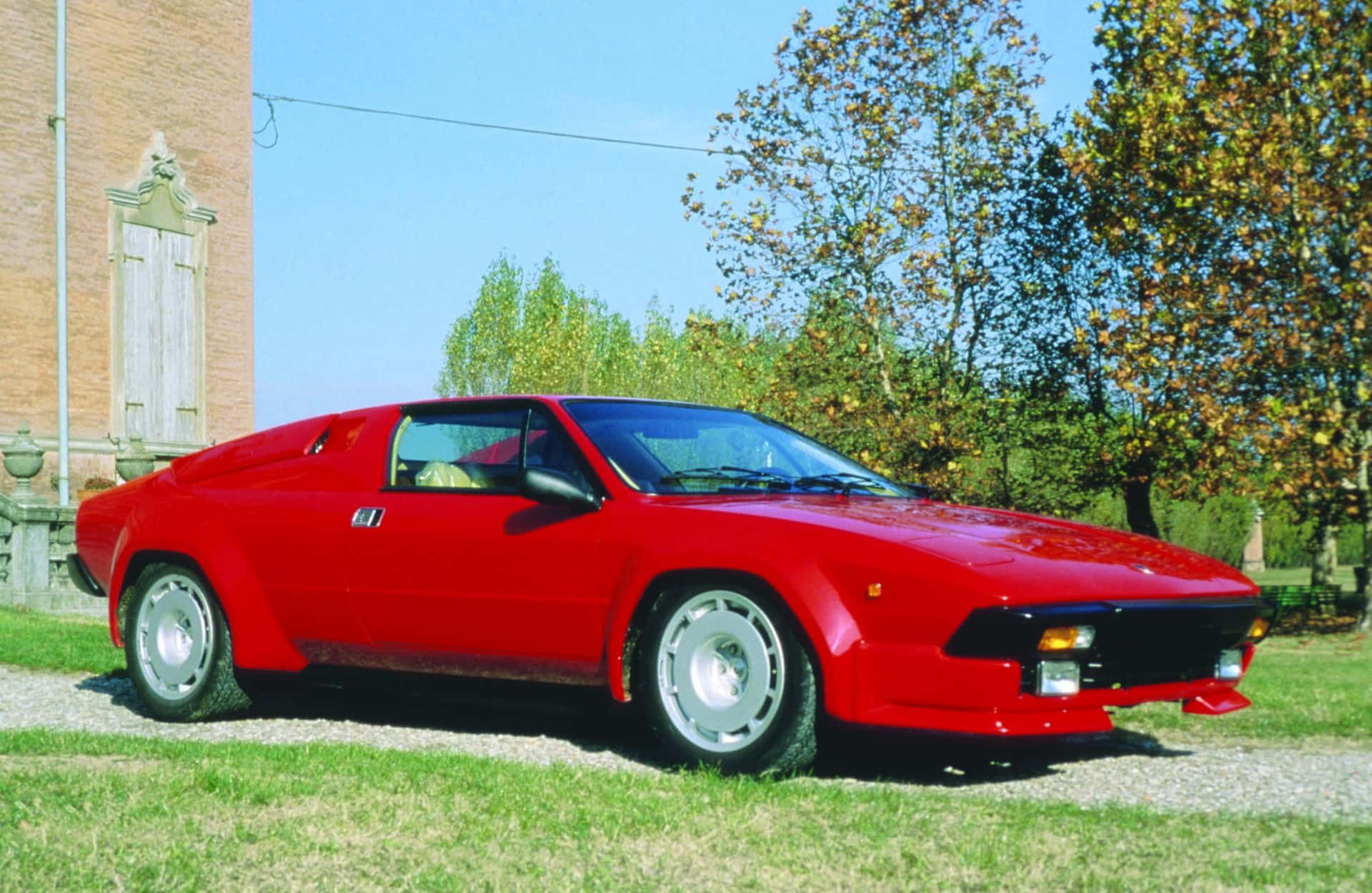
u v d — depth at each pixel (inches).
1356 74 743.1
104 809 158.7
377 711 268.5
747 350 869.8
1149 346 787.4
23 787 168.9
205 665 255.1
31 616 482.3
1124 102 818.8
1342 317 735.7
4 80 751.1
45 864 137.6
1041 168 898.7
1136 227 831.7
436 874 136.3
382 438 248.8
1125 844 148.0
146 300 827.4
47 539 634.2
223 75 883.4
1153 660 195.5
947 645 182.2
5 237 749.9
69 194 782.5
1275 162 727.7
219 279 882.1
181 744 209.0
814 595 189.5
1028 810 165.0
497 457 233.1
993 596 179.9
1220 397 775.7
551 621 216.8
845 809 164.2
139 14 826.8
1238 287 778.8
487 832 150.6
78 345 787.4
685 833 151.5
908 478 852.6
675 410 246.7
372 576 237.1
